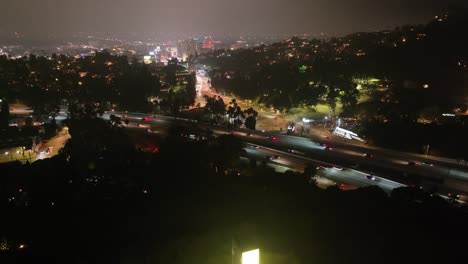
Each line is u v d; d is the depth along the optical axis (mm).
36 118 132625
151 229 46688
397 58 187750
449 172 81938
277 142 106188
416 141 104188
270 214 47969
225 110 144250
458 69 166750
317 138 112312
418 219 47438
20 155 100625
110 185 66750
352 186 73812
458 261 36719
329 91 156250
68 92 166750
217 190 59375
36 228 51219
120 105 159625
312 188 60438
